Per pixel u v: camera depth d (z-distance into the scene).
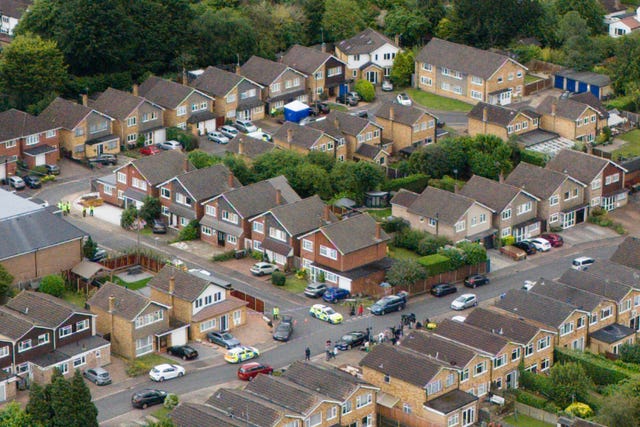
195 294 193.12
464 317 197.25
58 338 183.62
